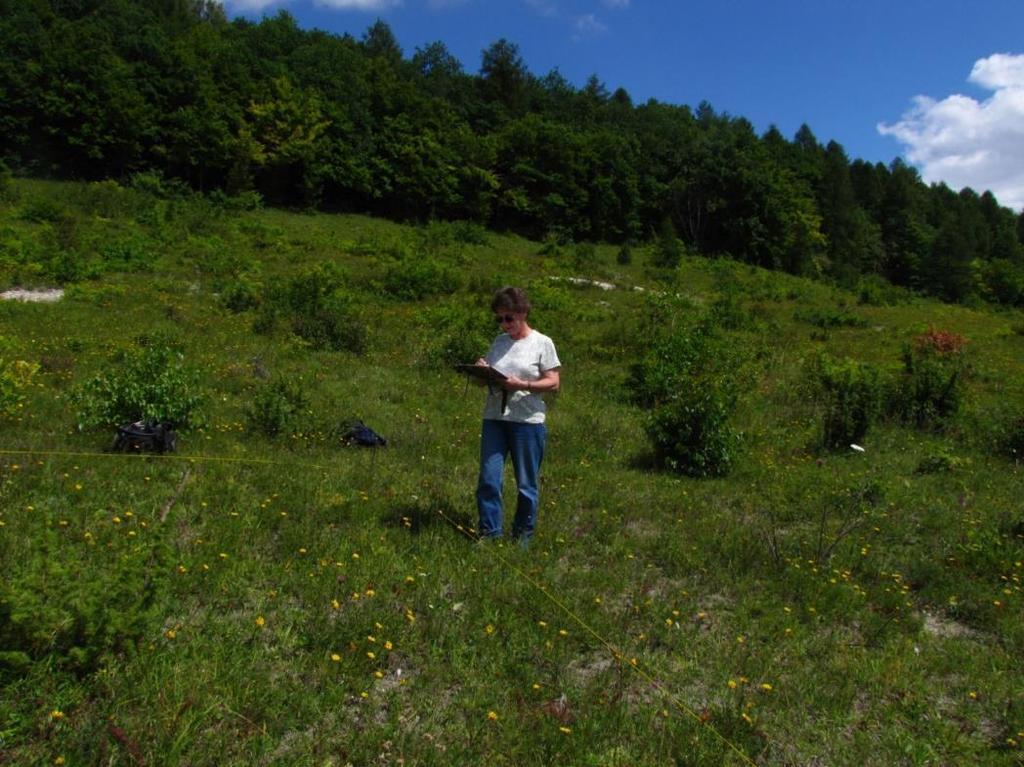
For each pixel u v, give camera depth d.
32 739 2.56
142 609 3.18
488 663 3.40
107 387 7.34
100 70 45.00
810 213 71.00
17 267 20.09
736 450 8.23
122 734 2.48
